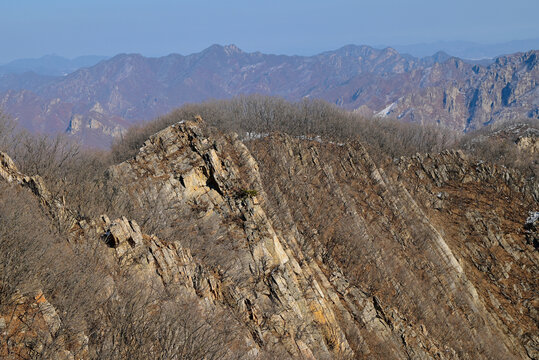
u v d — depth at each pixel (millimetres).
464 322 98750
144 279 51344
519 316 110188
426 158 157625
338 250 97312
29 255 42188
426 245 114000
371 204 122562
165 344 44188
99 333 40969
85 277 45000
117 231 52500
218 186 81812
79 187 70125
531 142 183125
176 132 89062
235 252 70375
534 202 144375
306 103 180000
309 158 127750
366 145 156000
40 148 85062
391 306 87250
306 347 61219
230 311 57438
